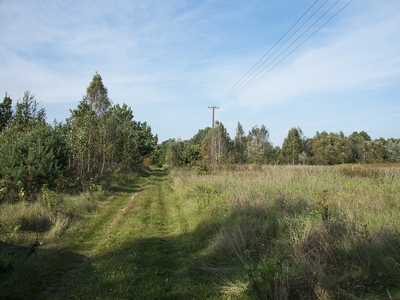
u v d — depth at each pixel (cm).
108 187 1698
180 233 810
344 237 525
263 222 708
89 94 2655
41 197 1048
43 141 1370
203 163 2141
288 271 434
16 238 679
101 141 2203
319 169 1791
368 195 847
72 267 564
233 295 444
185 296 457
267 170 1803
